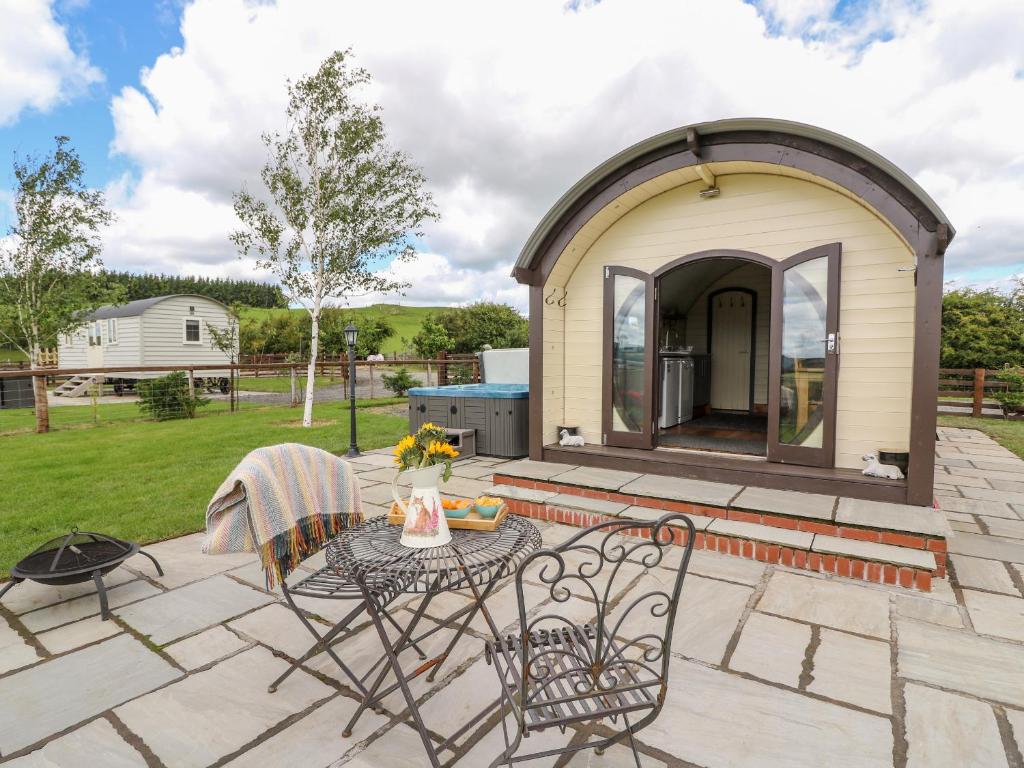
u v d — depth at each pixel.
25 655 2.44
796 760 1.79
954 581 3.20
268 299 39.88
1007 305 16.89
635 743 1.87
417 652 2.44
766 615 2.79
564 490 4.60
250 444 7.47
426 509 2.07
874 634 2.60
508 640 1.85
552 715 1.55
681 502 4.04
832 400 4.27
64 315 9.27
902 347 4.05
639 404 5.23
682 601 2.95
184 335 17.92
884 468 3.98
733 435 6.50
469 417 7.14
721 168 4.47
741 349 8.77
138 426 9.29
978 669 2.31
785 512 3.64
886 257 4.07
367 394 16.03
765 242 4.55
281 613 2.84
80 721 1.99
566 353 5.68
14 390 13.86
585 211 5.00
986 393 11.12
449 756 1.81
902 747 1.84
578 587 3.13
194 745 1.86
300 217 8.74
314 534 2.36
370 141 8.70
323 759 1.79
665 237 5.04
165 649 2.49
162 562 3.52
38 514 4.39
